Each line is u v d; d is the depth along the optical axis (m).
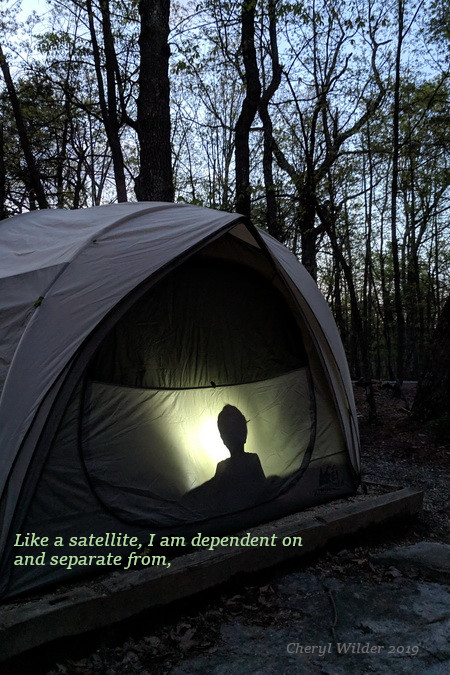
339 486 4.77
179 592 3.15
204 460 4.07
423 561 3.84
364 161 12.78
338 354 4.95
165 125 8.20
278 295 4.82
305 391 4.80
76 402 3.43
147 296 4.04
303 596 3.43
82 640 2.78
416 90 9.87
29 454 3.10
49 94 13.59
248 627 3.10
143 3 8.18
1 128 12.48
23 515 3.05
